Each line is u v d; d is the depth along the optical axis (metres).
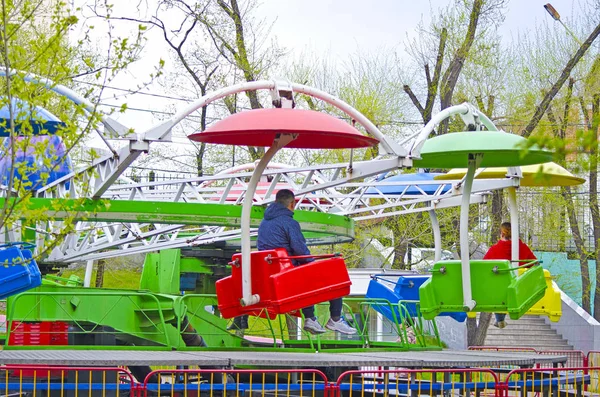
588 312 33.28
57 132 9.77
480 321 27.30
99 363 9.43
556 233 31.52
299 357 10.95
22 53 9.80
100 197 12.15
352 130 10.65
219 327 13.38
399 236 29.38
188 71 27.61
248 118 10.48
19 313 12.19
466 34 29.11
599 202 32.72
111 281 33.47
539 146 6.10
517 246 14.80
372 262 33.66
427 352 13.66
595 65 28.94
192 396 11.54
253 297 10.73
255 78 27.81
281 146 10.78
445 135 12.79
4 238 13.08
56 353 10.42
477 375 12.18
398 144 12.51
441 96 29.34
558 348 31.34
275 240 10.98
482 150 12.34
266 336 15.42
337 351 12.98
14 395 10.12
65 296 12.48
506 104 29.75
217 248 16.33
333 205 16.27
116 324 12.81
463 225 13.01
